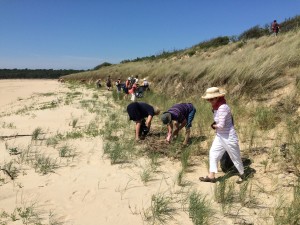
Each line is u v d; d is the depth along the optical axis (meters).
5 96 34.62
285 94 8.79
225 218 4.40
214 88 5.53
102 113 13.17
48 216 4.59
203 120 8.99
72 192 5.37
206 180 5.57
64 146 7.91
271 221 4.27
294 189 4.79
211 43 30.70
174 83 16.08
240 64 11.73
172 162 6.63
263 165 5.93
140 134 8.38
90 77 49.69
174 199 5.00
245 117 8.63
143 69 26.61
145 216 4.52
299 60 9.95
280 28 23.42
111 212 4.68
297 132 6.80
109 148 7.46
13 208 4.85
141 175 5.93
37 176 6.07
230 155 5.40
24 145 8.27
